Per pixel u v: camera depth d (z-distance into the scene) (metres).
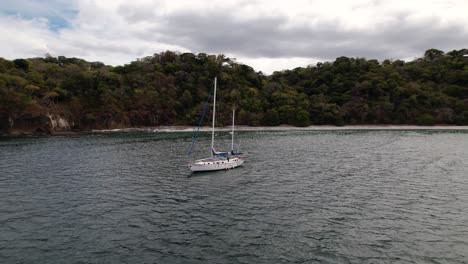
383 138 95.62
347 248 21.28
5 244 21.89
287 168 48.69
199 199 32.53
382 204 30.66
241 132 123.31
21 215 27.66
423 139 91.50
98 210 29.08
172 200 32.19
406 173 44.59
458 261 19.56
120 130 123.75
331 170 47.03
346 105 152.88
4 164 51.38
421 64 187.12
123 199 32.50
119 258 19.95
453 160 54.75
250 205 30.44
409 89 152.75
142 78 152.75
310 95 173.12
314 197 33.06
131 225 25.44
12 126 102.94
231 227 24.92
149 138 96.81
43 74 132.75
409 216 27.34
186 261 19.55
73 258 19.94
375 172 45.44
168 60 183.75
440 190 35.56
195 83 165.12
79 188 36.78
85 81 130.88
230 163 48.00
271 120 145.75
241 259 19.78
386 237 23.03
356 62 197.12
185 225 25.39
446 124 141.00
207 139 94.31
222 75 171.00
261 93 170.00
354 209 29.22
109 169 47.91
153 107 141.25
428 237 23.03
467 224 25.48
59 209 29.31
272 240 22.52
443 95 148.50
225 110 149.88
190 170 46.50
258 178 41.88
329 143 82.94
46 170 46.91
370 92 160.12
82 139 92.12
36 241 22.41
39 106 109.88
